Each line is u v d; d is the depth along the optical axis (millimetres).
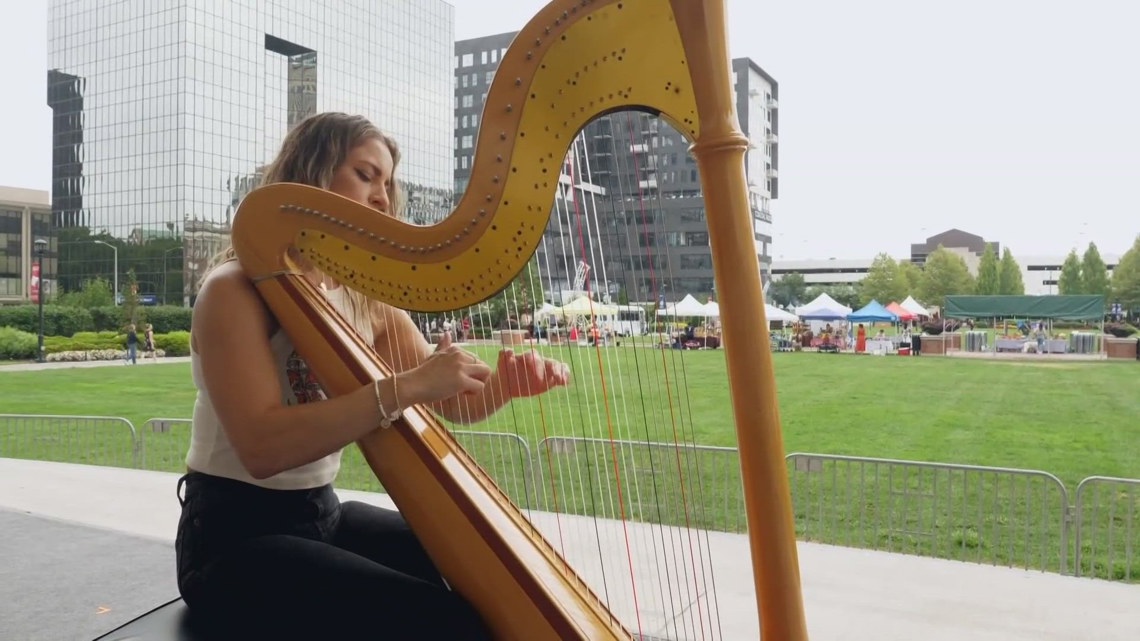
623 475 3338
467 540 1551
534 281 1795
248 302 1603
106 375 23078
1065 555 4594
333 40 65688
